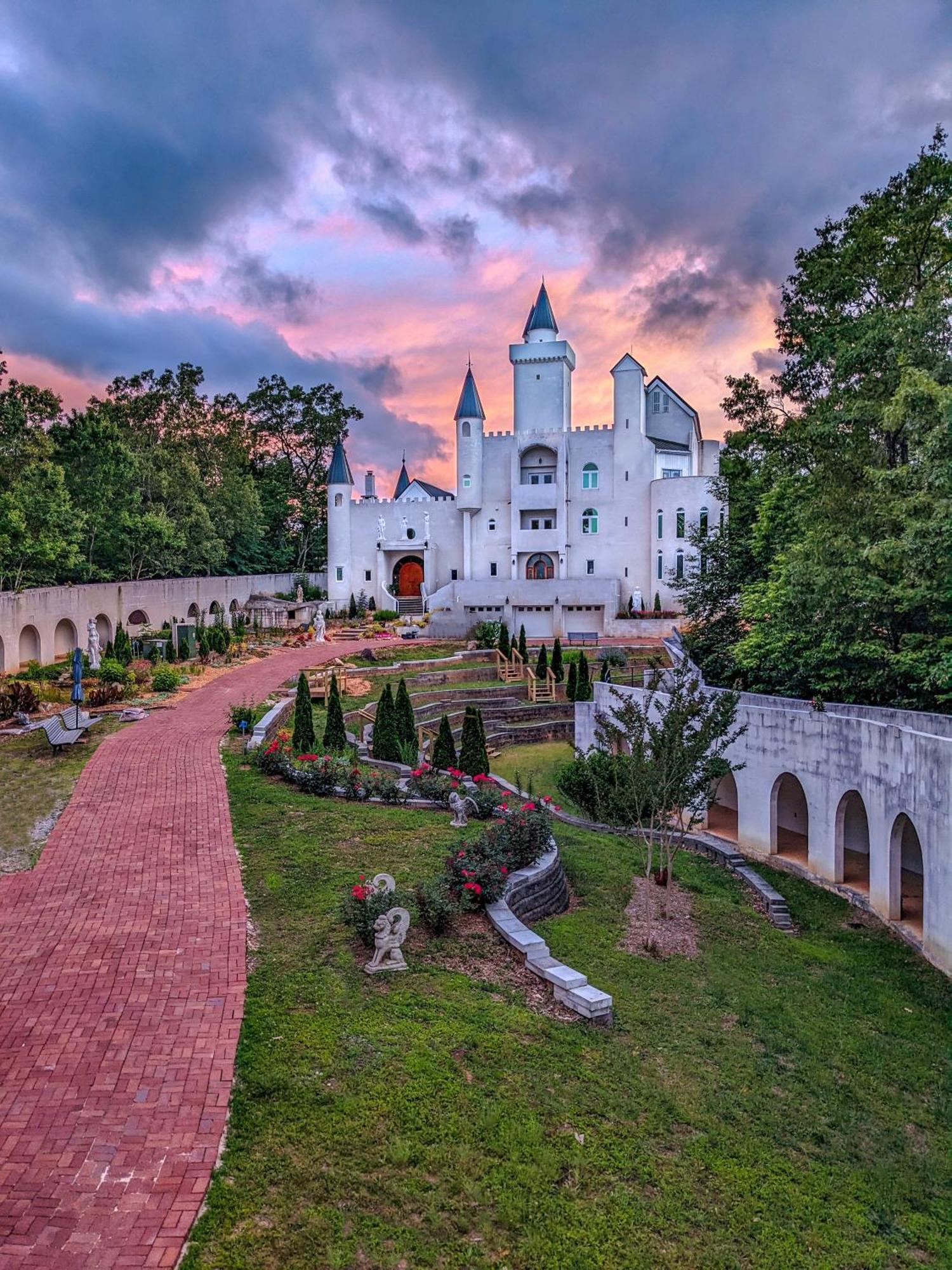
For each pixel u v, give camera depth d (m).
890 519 20.38
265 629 50.69
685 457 58.88
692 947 14.09
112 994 9.73
